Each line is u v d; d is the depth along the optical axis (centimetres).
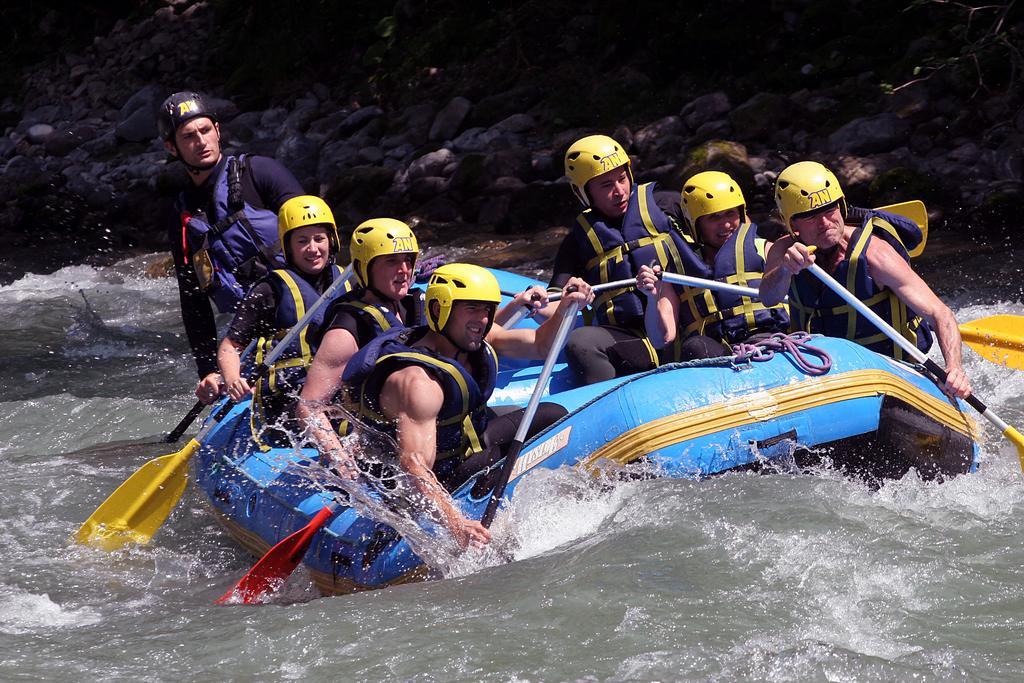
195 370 1797
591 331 1180
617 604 827
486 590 876
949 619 790
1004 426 1003
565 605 834
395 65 3353
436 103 3125
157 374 1784
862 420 981
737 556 869
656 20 2931
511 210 2591
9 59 4234
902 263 1062
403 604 871
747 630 786
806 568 850
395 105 3244
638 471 961
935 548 874
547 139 2856
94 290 2462
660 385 991
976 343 1270
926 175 2327
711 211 1156
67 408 1586
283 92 3484
